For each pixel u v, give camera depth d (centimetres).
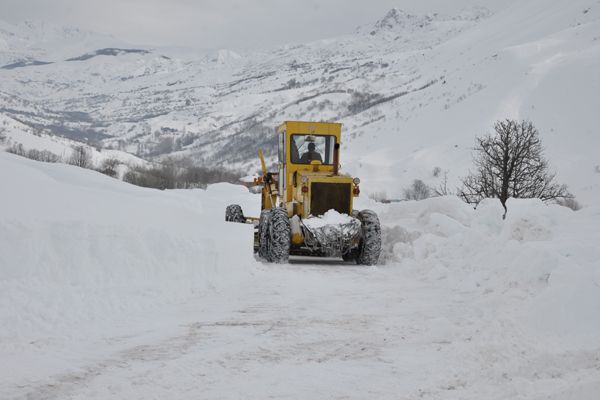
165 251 818
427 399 396
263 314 682
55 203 813
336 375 454
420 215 1512
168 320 642
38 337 543
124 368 466
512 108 16112
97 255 718
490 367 445
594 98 15112
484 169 2219
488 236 1052
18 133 15112
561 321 520
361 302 764
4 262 634
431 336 564
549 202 2177
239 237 1013
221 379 444
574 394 350
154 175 10731
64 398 399
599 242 861
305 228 1186
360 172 15025
